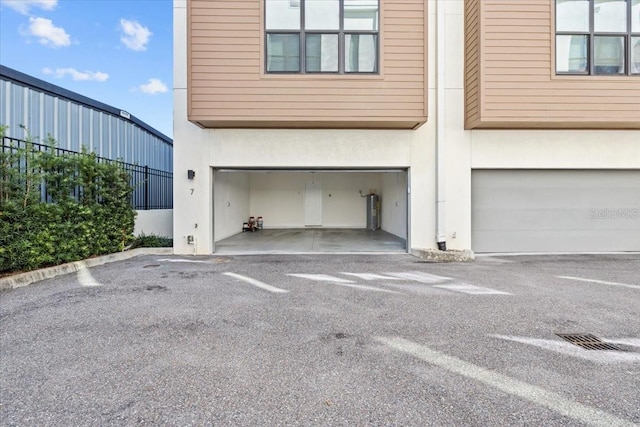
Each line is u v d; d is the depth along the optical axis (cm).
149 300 447
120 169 770
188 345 316
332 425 210
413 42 708
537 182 812
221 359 290
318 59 713
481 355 299
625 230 813
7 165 544
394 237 1139
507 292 488
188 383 254
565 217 812
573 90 696
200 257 764
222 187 1109
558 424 211
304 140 788
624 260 728
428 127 800
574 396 239
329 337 335
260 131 784
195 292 486
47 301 441
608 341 328
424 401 233
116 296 464
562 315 395
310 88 703
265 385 252
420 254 762
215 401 233
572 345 318
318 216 1534
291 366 279
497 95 700
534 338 334
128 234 797
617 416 218
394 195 1204
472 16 736
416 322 374
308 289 503
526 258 754
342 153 791
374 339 331
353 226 1538
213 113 700
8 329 350
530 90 697
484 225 811
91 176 694
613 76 698
